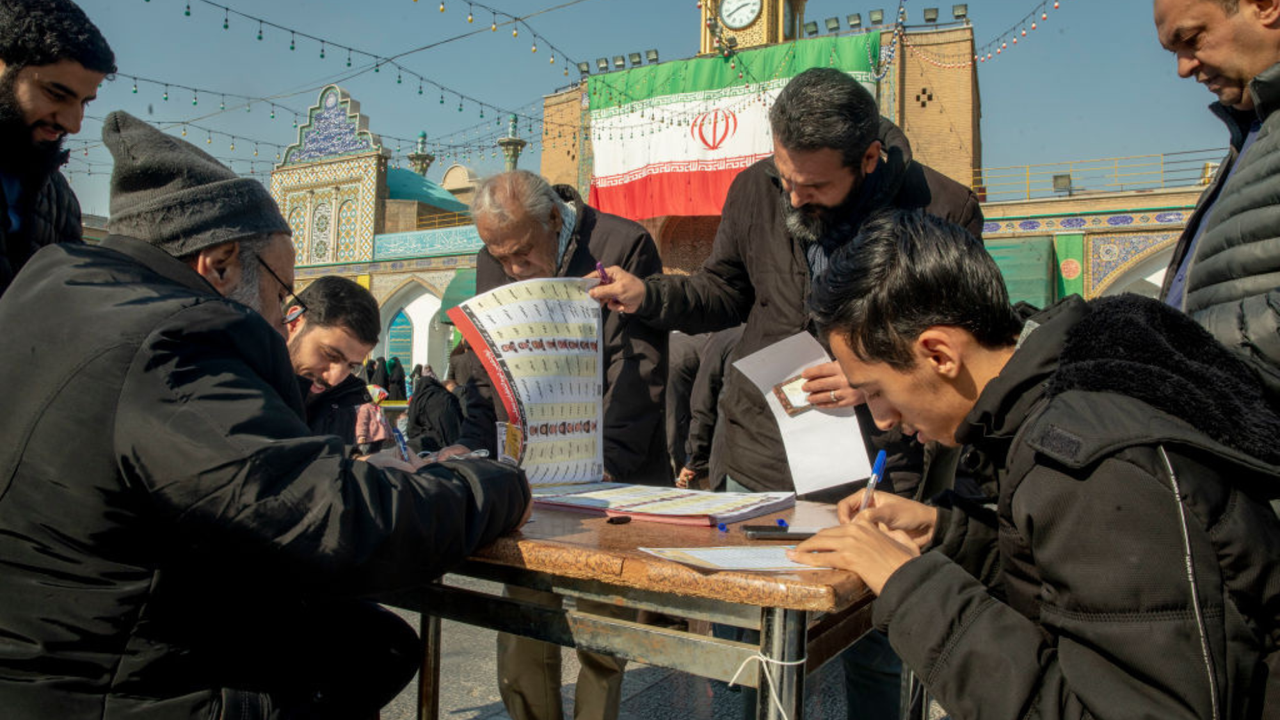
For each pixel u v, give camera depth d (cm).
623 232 251
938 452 231
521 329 201
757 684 116
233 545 113
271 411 119
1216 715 89
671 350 510
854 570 120
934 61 1476
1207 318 156
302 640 137
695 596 121
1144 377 101
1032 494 103
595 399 213
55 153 207
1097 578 95
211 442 111
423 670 175
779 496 189
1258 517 95
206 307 123
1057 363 112
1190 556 92
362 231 2050
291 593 129
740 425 244
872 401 136
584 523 159
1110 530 95
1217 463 96
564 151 1758
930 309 119
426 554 124
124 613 114
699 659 121
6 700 112
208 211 139
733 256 250
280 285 154
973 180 1464
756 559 124
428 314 1984
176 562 118
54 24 185
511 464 148
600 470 214
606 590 132
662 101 1489
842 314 127
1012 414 114
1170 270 204
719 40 1441
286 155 2189
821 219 214
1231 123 186
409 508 121
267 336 131
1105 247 1382
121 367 113
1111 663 96
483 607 144
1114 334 109
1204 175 1341
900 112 1477
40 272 128
